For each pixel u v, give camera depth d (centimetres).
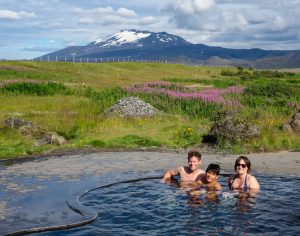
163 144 1834
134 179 1179
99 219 824
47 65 8075
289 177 1215
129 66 9756
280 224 788
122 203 941
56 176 1216
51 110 2759
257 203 934
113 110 2533
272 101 3027
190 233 739
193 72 10081
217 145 1778
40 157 1546
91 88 4441
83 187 1078
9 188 1067
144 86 3975
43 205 912
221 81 6762
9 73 5978
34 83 4159
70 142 1869
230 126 1822
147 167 1362
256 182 1073
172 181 1168
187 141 1875
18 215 838
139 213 861
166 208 897
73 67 8231
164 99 3105
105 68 8712
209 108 2750
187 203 937
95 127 2142
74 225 781
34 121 2172
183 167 1194
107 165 1391
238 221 805
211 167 1100
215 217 831
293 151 1666
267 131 1881
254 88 3838
